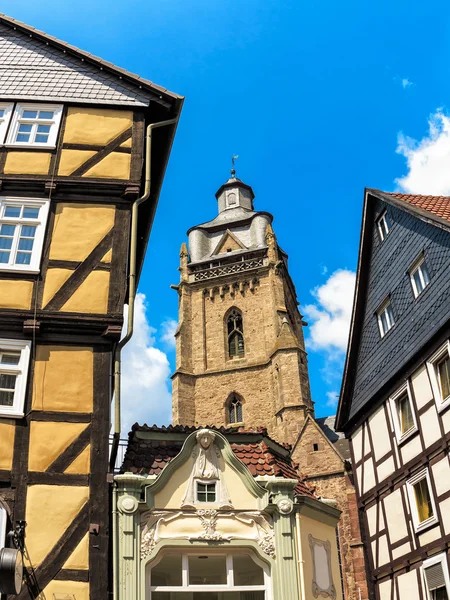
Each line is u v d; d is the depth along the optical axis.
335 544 15.26
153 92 16.95
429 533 16.59
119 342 13.70
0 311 13.37
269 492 13.87
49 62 17.20
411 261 18.84
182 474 13.77
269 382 56.38
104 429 12.62
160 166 17.81
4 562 10.01
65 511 11.81
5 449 12.16
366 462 20.67
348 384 22.42
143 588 12.48
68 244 14.44
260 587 13.19
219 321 61.53
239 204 71.19
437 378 16.91
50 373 13.02
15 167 15.24
